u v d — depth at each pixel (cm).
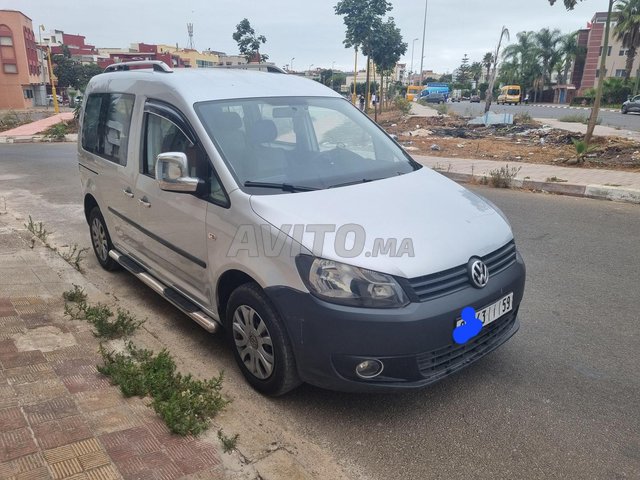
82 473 229
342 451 283
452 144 1619
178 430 264
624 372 362
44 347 349
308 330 283
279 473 253
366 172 377
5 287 451
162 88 398
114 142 468
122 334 382
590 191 905
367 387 280
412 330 273
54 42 10400
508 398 332
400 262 280
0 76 5616
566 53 6488
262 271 300
